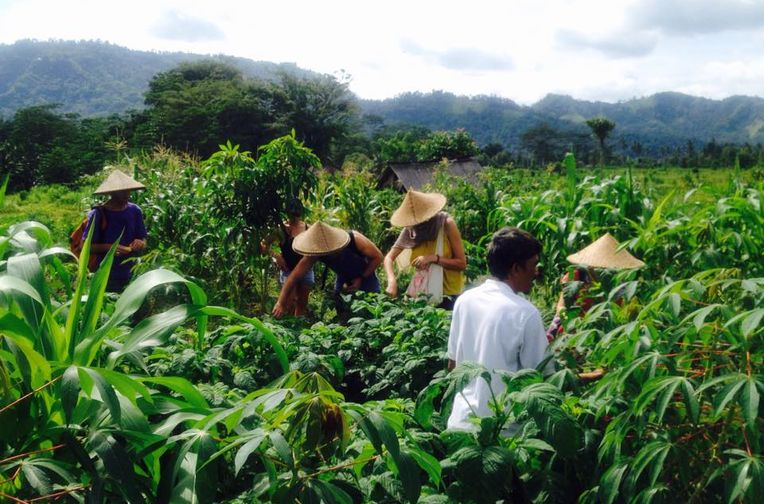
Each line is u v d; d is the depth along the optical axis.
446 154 56.75
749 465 2.00
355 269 5.99
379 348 4.89
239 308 8.46
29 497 1.93
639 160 98.12
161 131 72.19
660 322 2.61
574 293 3.38
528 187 17.58
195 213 10.15
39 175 72.19
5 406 1.93
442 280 5.59
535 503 2.51
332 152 86.00
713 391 2.34
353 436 2.62
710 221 5.38
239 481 2.52
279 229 7.14
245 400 2.17
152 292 5.51
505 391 2.42
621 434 2.38
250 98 75.50
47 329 2.24
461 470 2.11
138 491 1.89
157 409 2.20
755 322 2.04
